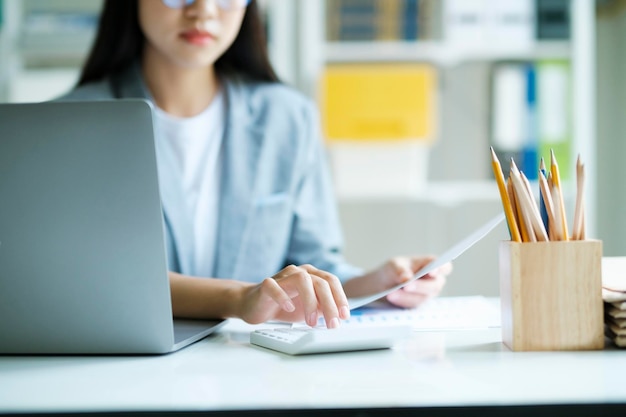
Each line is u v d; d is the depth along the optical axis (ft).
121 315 2.16
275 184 4.47
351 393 1.64
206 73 4.40
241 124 4.39
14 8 7.32
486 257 7.29
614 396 1.57
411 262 3.55
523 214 2.16
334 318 2.33
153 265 2.12
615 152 8.30
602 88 8.32
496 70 7.16
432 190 7.59
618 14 8.20
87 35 7.30
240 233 4.22
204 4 3.82
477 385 1.70
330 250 4.60
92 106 2.03
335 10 7.43
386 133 7.03
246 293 2.68
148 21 3.94
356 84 7.00
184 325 2.68
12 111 2.05
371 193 7.24
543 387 1.67
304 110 4.73
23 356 2.24
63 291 2.15
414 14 7.38
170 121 4.24
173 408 1.53
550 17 7.27
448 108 7.94
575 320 2.15
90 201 2.08
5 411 1.55
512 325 2.15
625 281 2.43
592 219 7.30
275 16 7.32
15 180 2.08
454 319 2.73
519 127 7.12
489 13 7.29
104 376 1.90
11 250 2.13
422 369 1.90
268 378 1.82
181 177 4.16
